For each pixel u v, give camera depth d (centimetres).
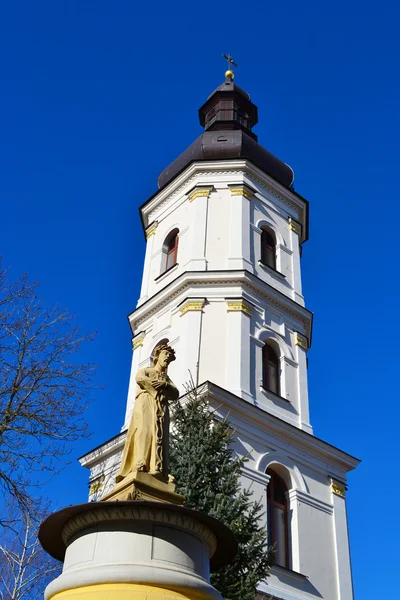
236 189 2875
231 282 2606
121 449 2467
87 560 793
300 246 3138
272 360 2603
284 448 2350
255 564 1578
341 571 2238
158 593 752
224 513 1555
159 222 3059
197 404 1825
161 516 809
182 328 2527
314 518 2286
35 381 1761
